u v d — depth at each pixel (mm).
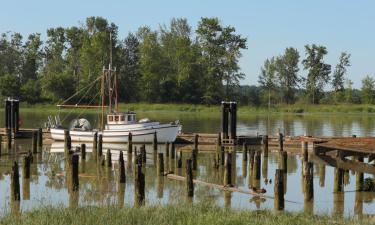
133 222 15812
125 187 26469
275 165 35062
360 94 131625
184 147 44031
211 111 108562
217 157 33969
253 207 22156
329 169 33375
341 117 96875
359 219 18328
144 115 94938
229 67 121250
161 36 127812
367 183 26312
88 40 116750
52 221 16078
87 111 100125
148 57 118625
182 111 108812
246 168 33500
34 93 112000
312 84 132750
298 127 69938
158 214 16703
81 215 16562
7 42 134875
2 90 110125
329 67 134750
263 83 136625
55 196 24344
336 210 22062
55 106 107750
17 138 48625
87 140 46656
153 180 28312
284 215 17812
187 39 122000
